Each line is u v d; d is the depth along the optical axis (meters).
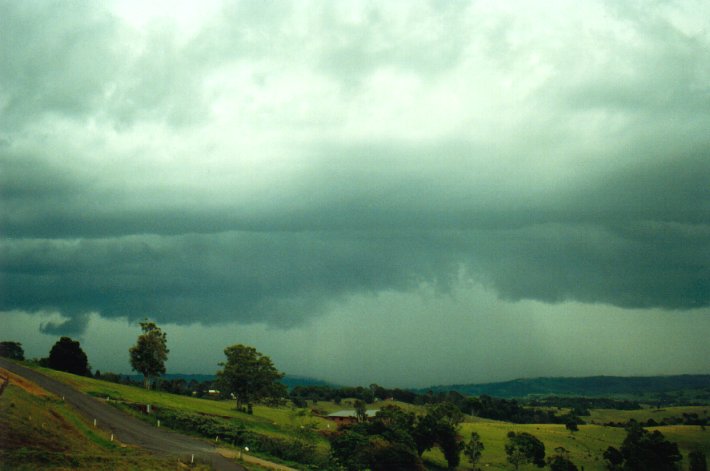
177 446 78.81
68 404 85.88
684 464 162.50
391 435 120.94
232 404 170.50
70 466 52.69
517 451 151.00
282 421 134.00
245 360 146.12
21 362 124.19
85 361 152.38
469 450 144.38
